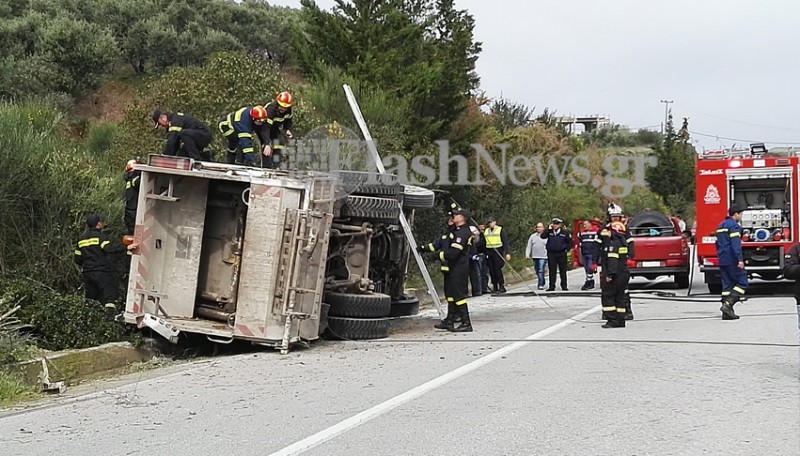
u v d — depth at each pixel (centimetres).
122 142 1667
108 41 3284
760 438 630
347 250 1202
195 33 3862
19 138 1252
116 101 3094
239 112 1238
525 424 681
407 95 2162
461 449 610
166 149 1195
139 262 1095
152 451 628
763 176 1820
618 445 615
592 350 1065
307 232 1082
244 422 715
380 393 822
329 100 1986
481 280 1997
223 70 1720
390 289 1355
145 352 1089
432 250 1316
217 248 1149
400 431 668
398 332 1298
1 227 1212
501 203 2738
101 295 1180
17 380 881
